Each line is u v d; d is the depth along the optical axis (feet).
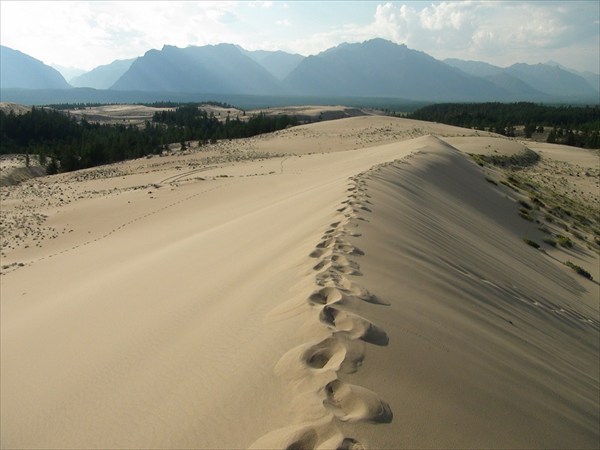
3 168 285.84
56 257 82.89
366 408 15.55
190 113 616.39
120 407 21.49
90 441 19.58
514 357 26.02
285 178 121.70
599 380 31.94
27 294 60.70
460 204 81.00
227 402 17.54
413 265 34.32
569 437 19.69
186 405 18.86
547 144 327.26
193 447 15.81
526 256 67.62
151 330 30.45
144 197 124.47
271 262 36.86
